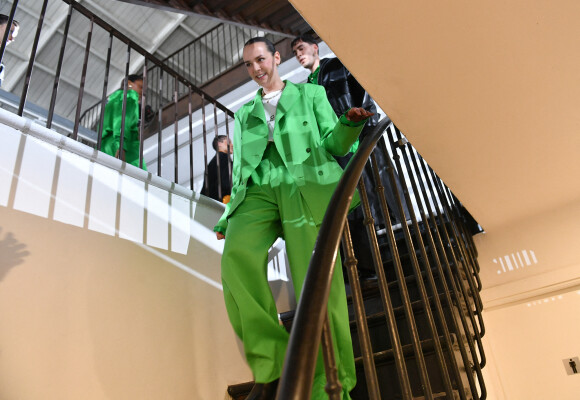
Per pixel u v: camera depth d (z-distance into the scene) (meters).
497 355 2.63
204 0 4.26
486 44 1.54
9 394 1.28
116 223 1.80
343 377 1.46
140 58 8.51
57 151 1.71
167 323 1.81
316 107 2.00
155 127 6.39
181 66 8.45
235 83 6.01
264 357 1.47
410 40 1.52
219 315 2.05
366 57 1.58
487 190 2.39
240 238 1.67
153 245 1.91
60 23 7.78
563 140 2.01
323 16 1.44
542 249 2.67
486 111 1.82
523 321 2.63
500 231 2.85
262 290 1.59
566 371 2.43
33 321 1.41
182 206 2.14
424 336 1.91
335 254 0.94
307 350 0.73
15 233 1.48
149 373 1.66
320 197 1.73
